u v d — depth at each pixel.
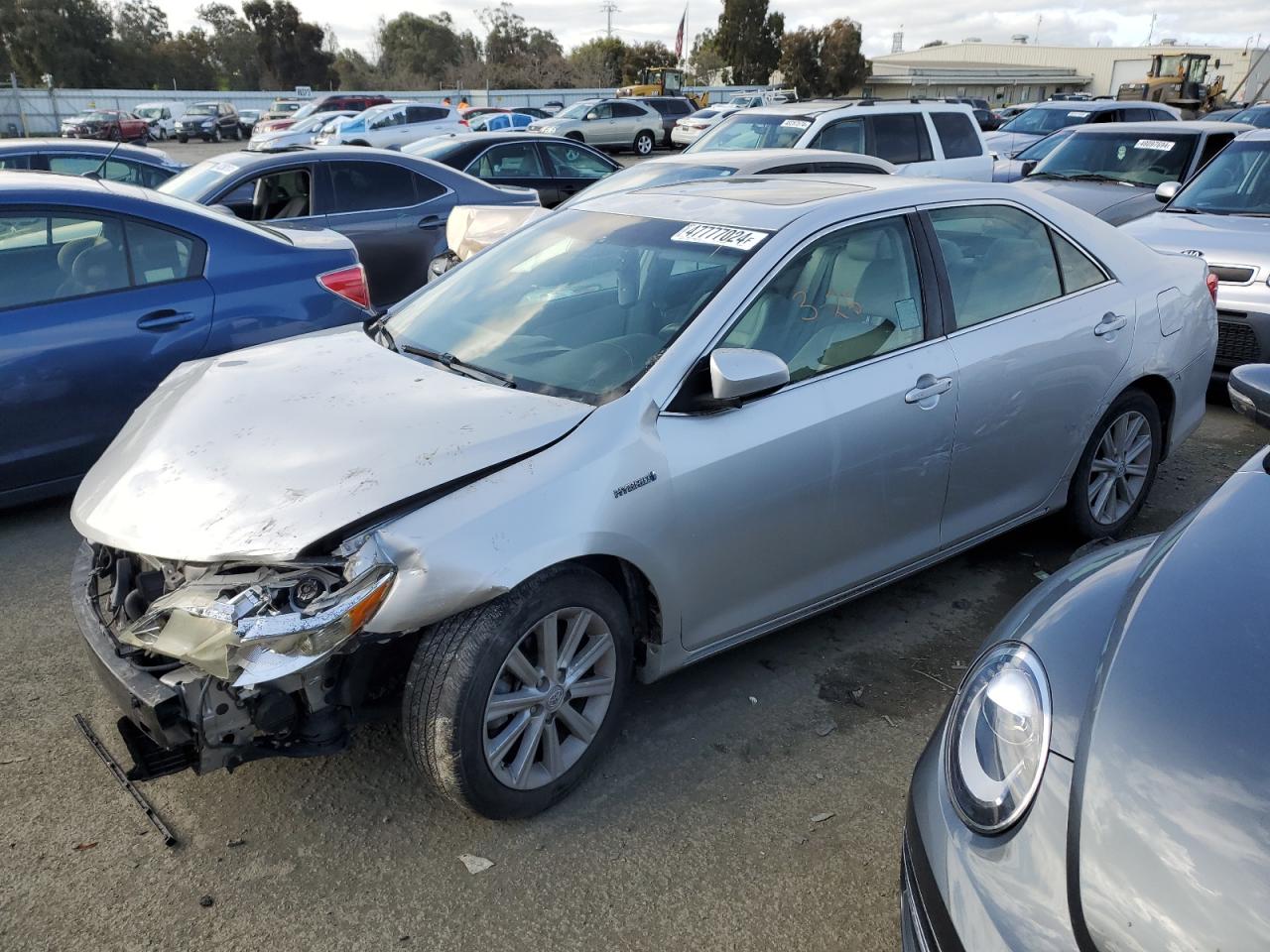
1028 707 1.78
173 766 2.41
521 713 2.61
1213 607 1.80
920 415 3.31
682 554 2.81
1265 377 2.54
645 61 84.31
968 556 4.34
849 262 3.30
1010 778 1.71
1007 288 3.72
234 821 2.70
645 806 2.77
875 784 2.87
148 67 79.94
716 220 3.41
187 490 2.56
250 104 55.69
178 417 2.95
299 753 2.43
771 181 3.92
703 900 2.45
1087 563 2.23
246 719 2.33
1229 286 6.20
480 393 2.89
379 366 3.18
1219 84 36.69
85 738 3.04
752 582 3.06
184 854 2.58
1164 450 4.44
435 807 2.76
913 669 3.46
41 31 72.00
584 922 2.38
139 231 4.73
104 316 4.55
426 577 2.31
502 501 2.45
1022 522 3.96
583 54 84.81
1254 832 1.43
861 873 2.54
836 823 2.71
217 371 3.28
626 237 3.51
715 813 2.74
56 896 2.43
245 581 2.33
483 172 11.62
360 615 2.26
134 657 2.43
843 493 3.18
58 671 3.40
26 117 48.12
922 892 1.77
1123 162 9.95
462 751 2.46
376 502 2.38
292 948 2.30
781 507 3.02
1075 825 1.55
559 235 3.75
